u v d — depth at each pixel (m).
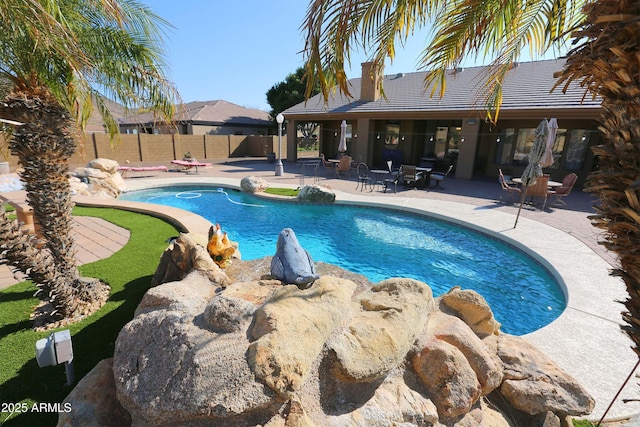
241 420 2.30
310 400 2.54
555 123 11.81
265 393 2.32
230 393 2.26
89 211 10.91
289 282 4.32
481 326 3.80
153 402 2.34
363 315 3.27
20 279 6.02
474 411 3.00
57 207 4.75
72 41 3.74
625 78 1.75
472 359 3.18
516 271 8.01
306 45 2.88
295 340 2.58
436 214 11.34
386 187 15.62
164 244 8.02
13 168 17.16
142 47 4.96
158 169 19.41
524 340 3.79
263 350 2.40
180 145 26.89
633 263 1.99
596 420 3.37
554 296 6.86
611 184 1.95
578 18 3.49
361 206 13.16
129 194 15.64
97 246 7.83
